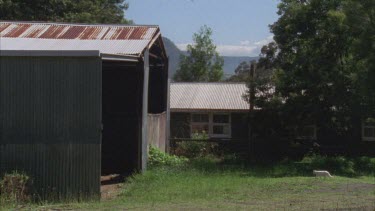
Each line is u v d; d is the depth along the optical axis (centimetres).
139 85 1705
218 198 1212
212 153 2650
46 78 1298
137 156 1747
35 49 1436
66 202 1225
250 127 2692
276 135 2644
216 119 2975
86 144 1297
